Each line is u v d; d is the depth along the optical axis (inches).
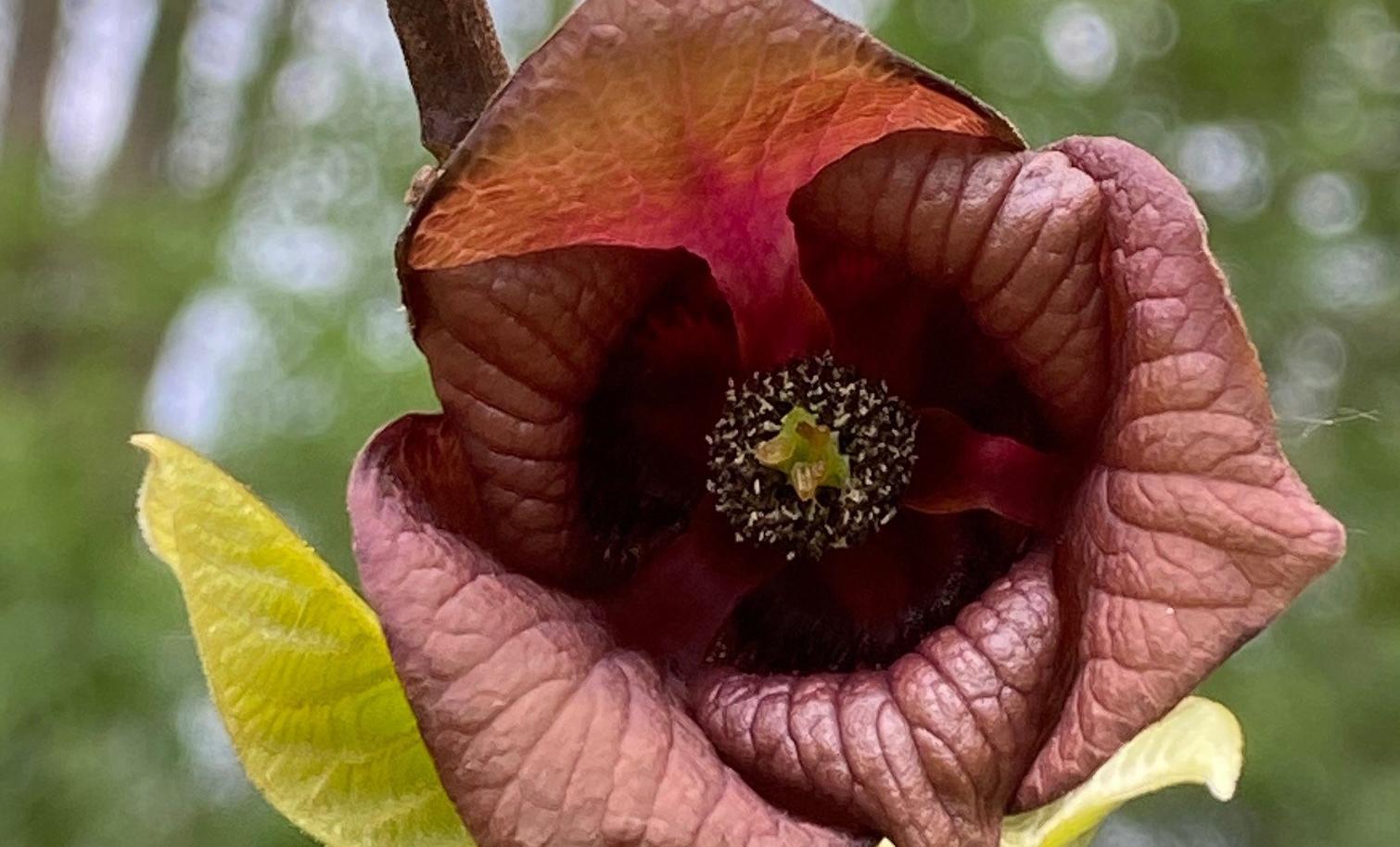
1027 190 6.3
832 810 6.3
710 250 6.6
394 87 26.5
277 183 26.2
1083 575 6.2
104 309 26.5
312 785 6.3
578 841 6.0
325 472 22.7
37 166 28.2
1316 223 26.8
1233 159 27.1
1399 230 27.4
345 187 25.7
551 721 6.1
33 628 21.7
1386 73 27.9
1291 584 6.0
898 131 6.3
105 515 23.8
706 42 6.0
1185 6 25.6
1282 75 27.1
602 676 6.2
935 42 23.6
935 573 6.8
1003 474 6.6
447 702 6.1
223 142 30.0
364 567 6.1
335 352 23.5
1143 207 6.2
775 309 6.7
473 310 6.4
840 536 6.8
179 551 6.2
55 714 21.6
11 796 20.9
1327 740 22.6
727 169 6.3
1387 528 24.2
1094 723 6.1
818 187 6.4
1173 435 6.1
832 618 6.8
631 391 6.8
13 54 30.7
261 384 23.8
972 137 6.3
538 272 6.4
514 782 6.0
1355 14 27.0
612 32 6.0
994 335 6.4
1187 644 6.0
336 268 24.9
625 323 6.6
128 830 21.0
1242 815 24.5
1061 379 6.4
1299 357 26.5
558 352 6.4
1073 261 6.3
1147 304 6.2
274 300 24.1
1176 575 6.1
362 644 6.3
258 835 21.2
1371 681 23.5
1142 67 26.4
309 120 26.8
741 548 6.8
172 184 30.4
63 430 25.0
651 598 6.7
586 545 6.6
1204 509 6.1
